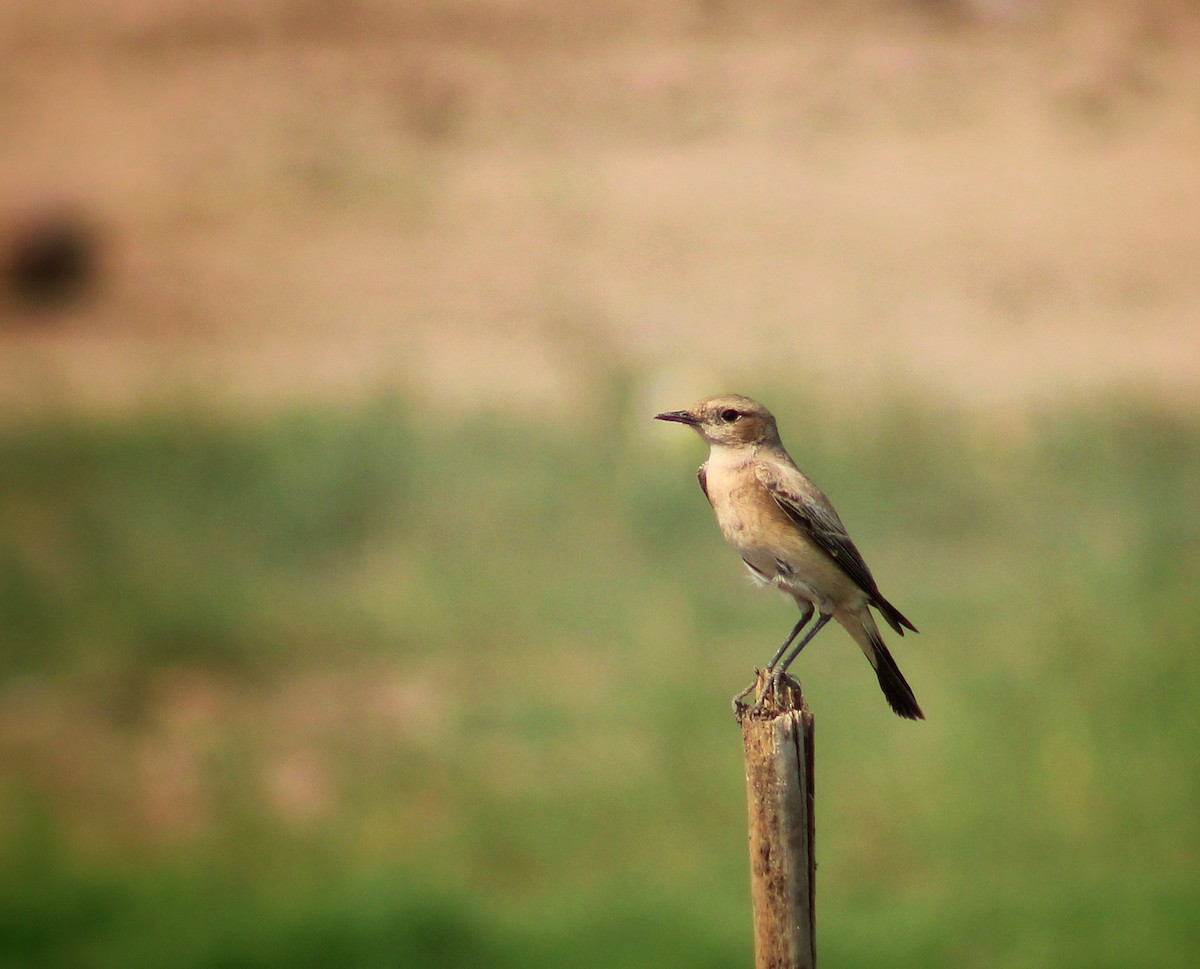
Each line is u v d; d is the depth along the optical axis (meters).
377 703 15.64
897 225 33.31
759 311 31.05
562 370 27.72
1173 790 12.32
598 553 18.83
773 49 38.59
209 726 15.36
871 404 22.84
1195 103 36.03
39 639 16.97
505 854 12.52
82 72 41.75
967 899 11.38
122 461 21.72
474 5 41.38
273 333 32.09
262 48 41.78
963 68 37.53
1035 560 17.48
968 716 13.60
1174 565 16.88
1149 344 28.53
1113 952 10.59
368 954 11.05
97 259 35.31
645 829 12.78
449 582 18.16
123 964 10.95
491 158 37.59
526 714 14.88
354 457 20.73
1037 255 32.03
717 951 10.91
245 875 12.41
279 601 17.94
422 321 31.69
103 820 13.42
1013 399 24.66
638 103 38.28
